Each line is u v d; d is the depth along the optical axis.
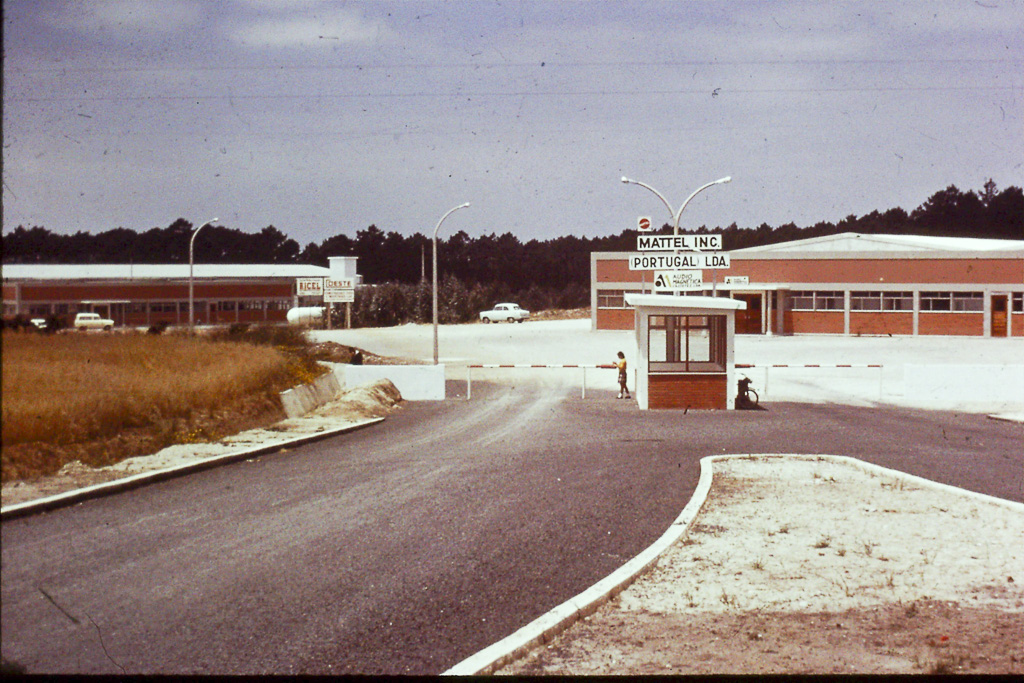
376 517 11.09
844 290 58.59
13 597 7.76
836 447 17.78
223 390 20.61
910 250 57.31
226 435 18.28
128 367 20.47
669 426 21.59
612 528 10.62
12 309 33.28
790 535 10.16
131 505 11.59
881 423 22.44
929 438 19.36
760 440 18.86
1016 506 11.52
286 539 9.94
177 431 17.42
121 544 9.59
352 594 8.08
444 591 8.20
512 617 7.54
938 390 29.70
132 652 6.52
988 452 17.27
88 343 23.42
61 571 8.56
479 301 86.81
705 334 25.98
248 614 7.51
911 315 57.66
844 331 58.69
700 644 6.89
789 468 14.89
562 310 96.75
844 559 9.17
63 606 7.55
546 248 121.00
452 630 7.23
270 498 12.17
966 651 6.73
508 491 12.87
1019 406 27.31
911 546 9.66
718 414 24.69
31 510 11.02
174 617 7.38
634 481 13.74
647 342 25.97
